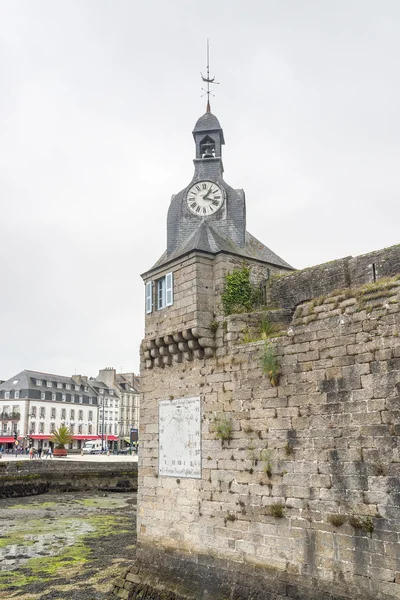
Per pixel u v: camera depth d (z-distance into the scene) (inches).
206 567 574.9
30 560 831.1
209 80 874.1
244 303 654.5
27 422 3764.8
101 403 4544.8
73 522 1180.5
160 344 679.7
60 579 722.8
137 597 623.8
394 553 412.8
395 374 434.6
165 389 684.1
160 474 666.8
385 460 430.0
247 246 733.3
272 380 532.7
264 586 507.2
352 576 438.9
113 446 4586.6
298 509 490.6
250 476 543.8
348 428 462.0
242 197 754.8
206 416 610.9
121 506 1441.9
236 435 567.8
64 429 2463.1
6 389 3907.5
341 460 462.3
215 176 800.9
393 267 548.1
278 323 625.9
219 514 572.1
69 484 1763.0
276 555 503.5
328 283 611.5
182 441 640.4
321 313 505.7
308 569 473.4
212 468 590.6
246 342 593.6
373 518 430.9
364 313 467.8
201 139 834.2
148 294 725.9
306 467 490.3
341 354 479.2
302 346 514.0
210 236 691.4
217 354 614.2
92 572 757.3
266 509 521.0
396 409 429.1
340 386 474.6
